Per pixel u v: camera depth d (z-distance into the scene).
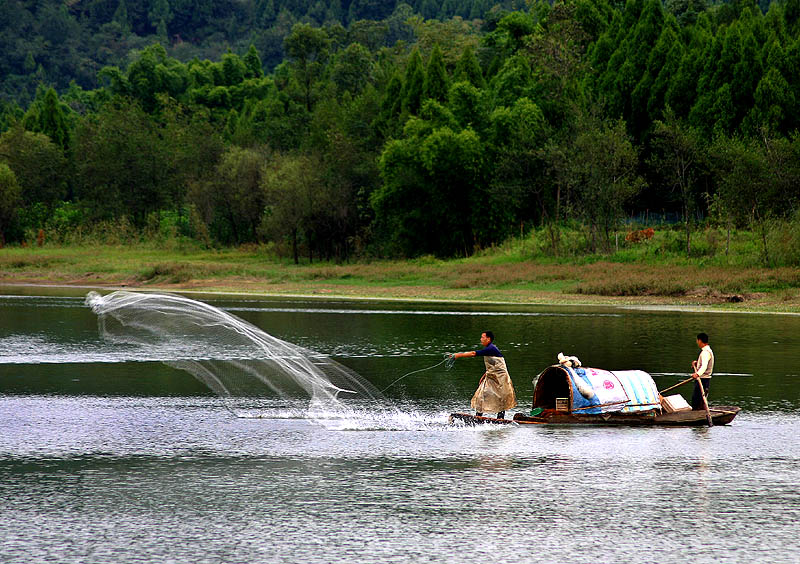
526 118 90.12
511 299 60.69
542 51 100.56
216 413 21.70
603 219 79.94
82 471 15.90
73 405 22.59
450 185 92.00
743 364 29.53
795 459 16.83
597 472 15.84
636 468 16.12
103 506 13.71
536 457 17.06
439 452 17.50
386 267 83.75
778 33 105.50
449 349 33.84
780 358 31.02
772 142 71.88
